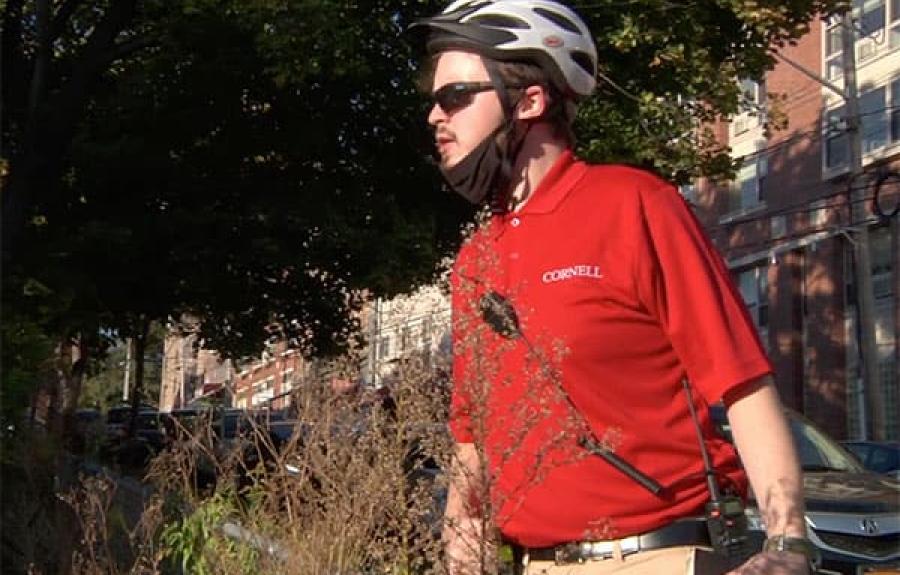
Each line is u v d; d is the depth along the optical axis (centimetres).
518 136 210
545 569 200
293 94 1334
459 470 210
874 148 2622
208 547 463
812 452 836
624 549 192
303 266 1422
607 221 197
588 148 1138
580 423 191
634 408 193
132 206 1432
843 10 1187
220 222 1374
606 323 193
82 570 513
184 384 1653
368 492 350
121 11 1226
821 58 2784
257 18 1106
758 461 179
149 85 1375
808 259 2814
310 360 519
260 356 1541
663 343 194
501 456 197
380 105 1337
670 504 192
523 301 198
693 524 193
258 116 1410
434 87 218
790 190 2878
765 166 2977
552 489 196
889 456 1326
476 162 210
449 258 1418
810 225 2802
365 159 1418
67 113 1209
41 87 1205
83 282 1309
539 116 209
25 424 677
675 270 191
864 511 714
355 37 1129
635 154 1148
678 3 1090
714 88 1150
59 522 590
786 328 2875
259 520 441
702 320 187
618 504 192
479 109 210
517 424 194
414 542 307
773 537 172
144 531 491
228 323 1549
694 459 195
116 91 1413
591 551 195
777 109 1337
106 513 540
